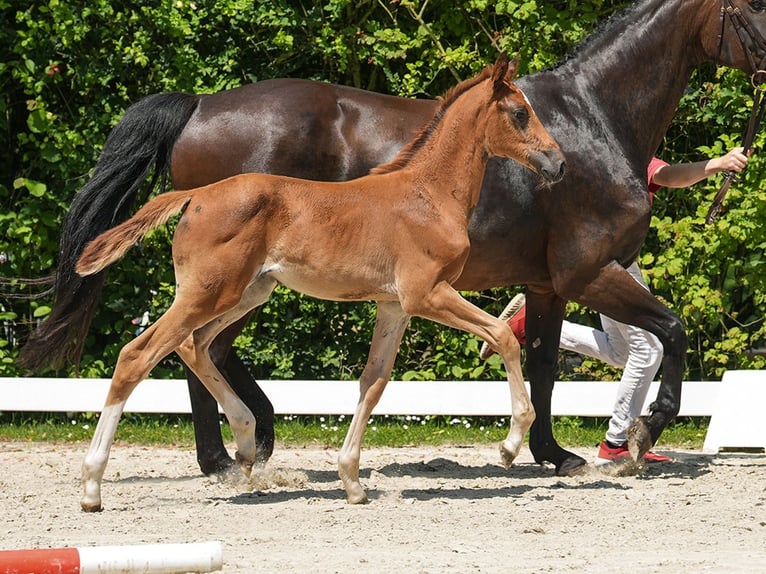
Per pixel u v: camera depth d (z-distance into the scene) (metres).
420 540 7.65
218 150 10.09
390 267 8.73
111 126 14.73
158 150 10.20
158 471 11.18
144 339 8.58
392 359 9.03
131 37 14.72
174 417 15.38
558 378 15.63
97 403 14.23
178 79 14.70
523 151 8.94
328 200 8.69
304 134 10.07
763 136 14.51
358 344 15.30
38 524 8.14
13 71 14.51
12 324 15.21
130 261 15.05
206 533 7.85
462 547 7.39
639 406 10.98
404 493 9.55
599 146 10.23
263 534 7.79
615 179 10.19
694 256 15.02
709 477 10.41
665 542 7.61
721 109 14.92
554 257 10.26
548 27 14.55
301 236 8.63
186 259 8.58
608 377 15.23
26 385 14.16
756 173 14.52
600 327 15.16
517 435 8.84
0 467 11.38
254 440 9.48
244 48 15.28
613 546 7.48
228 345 10.00
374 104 10.31
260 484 9.89
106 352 15.12
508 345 8.76
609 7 15.46
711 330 15.46
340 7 14.88
